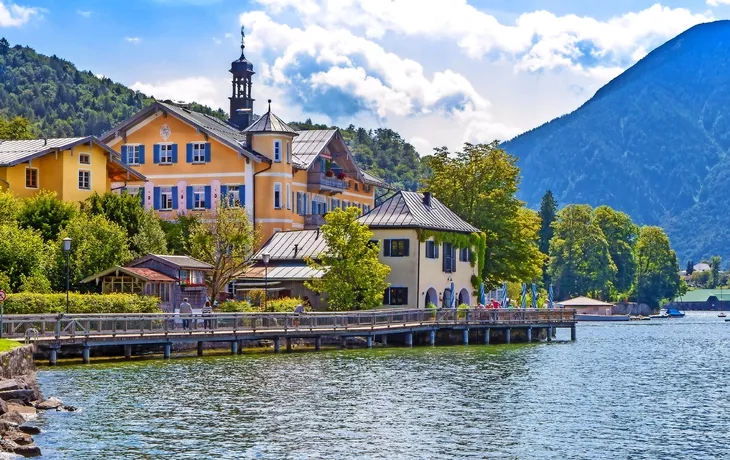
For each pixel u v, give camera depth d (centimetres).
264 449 3609
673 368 6919
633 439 3944
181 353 6888
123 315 6194
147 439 3722
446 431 4019
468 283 10606
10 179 8012
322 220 10638
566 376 6122
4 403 3806
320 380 5531
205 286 7731
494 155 11350
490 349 8356
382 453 3584
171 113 10269
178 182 10288
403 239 9575
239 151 10056
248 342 7500
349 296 8444
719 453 3709
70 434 3756
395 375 5884
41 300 6216
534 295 11388
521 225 11438
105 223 7444
